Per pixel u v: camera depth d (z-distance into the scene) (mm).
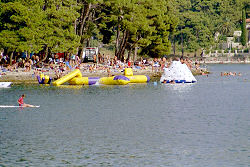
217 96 135875
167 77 174375
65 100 125188
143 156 70500
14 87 153250
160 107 114062
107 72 185625
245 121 93750
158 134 83250
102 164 67250
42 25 180500
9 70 174125
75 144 77125
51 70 181625
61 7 188625
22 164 67375
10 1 180125
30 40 173375
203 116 100312
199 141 78125
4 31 172000
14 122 94750
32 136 82438
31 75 168750
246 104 118562
